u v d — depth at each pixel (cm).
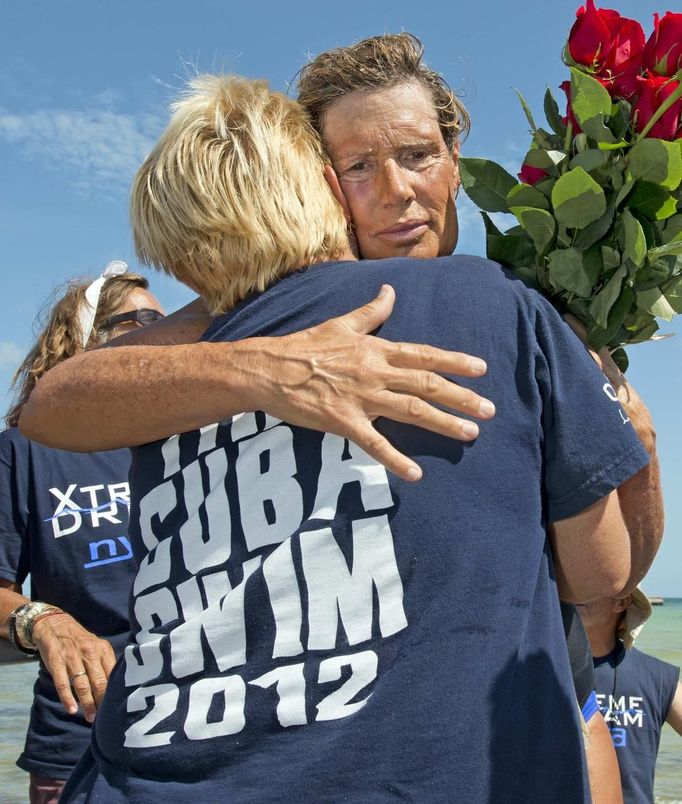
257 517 106
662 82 141
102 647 201
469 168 153
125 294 296
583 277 137
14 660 219
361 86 150
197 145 123
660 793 573
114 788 102
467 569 100
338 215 127
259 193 119
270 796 93
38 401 130
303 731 96
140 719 103
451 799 93
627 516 139
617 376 139
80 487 252
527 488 107
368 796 93
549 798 99
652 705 298
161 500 115
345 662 98
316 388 104
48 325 290
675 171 133
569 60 150
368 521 101
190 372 113
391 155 149
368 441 100
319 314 115
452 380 108
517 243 149
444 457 104
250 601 101
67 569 245
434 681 96
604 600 277
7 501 249
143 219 129
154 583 110
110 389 120
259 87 134
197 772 98
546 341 112
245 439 111
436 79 159
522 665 102
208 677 101
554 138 154
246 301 122
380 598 99
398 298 113
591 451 109
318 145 137
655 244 142
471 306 112
